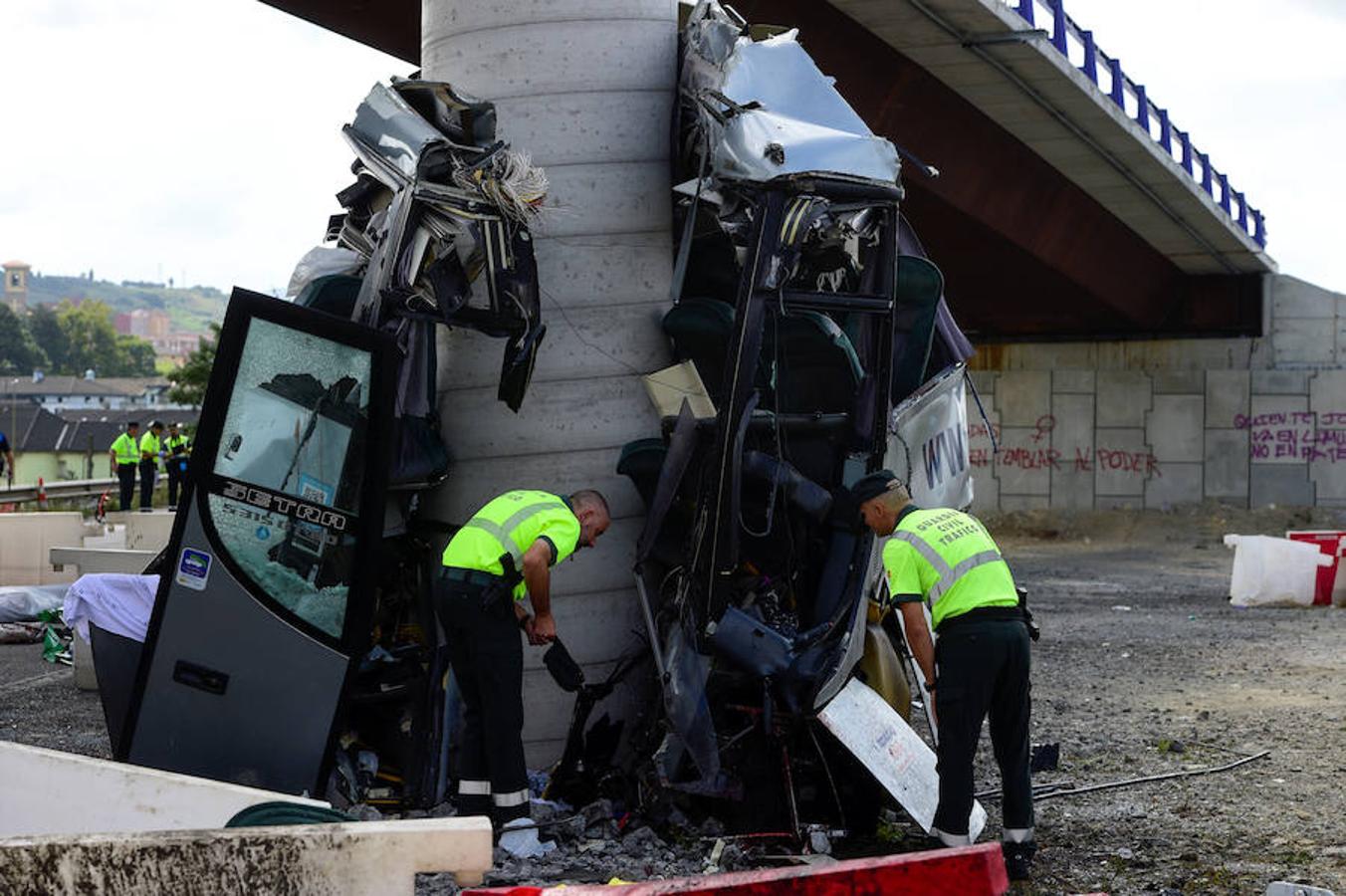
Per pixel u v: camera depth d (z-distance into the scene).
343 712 7.38
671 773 7.29
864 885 4.05
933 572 6.51
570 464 8.37
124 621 8.00
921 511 6.71
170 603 7.25
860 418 7.95
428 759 7.69
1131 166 26.61
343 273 8.28
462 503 8.37
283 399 7.35
